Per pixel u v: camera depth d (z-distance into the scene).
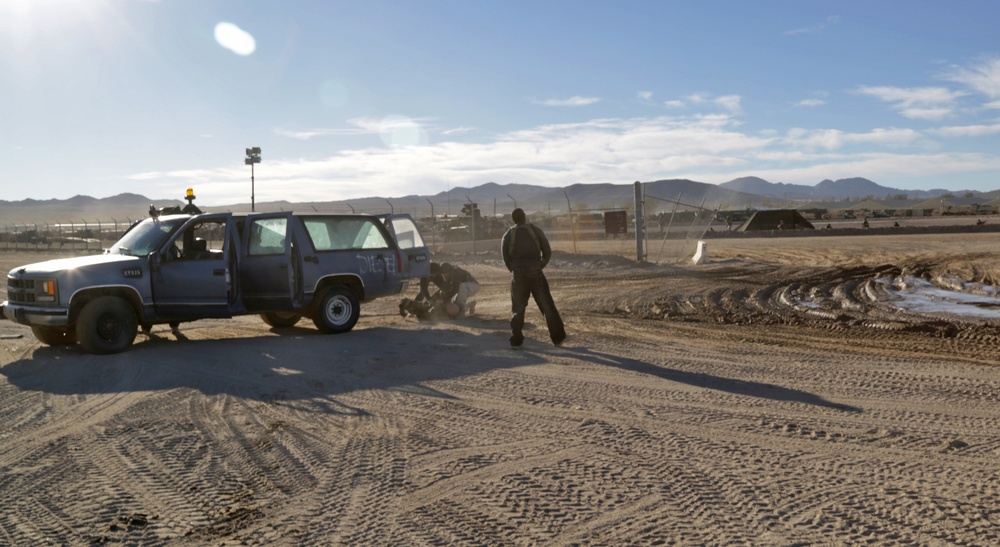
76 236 73.00
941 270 21.77
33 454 6.36
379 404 7.77
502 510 4.85
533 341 11.47
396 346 11.20
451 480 5.42
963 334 11.48
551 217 75.50
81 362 10.60
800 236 50.56
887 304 15.32
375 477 5.53
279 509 4.96
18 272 11.55
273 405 7.85
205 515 4.89
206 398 8.23
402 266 13.62
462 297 14.50
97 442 6.64
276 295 12.10
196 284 11.73
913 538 4.30
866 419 6.79
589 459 5.82
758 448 6.01
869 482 5.19
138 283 11.38
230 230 12.08
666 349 10.63
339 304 12.66
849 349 10.48
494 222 60.16
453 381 8.77
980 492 4.96
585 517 4.70
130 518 4.84
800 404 7.39
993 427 6.46
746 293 17.77
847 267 23.81
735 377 8.70
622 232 46.53
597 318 14.24
